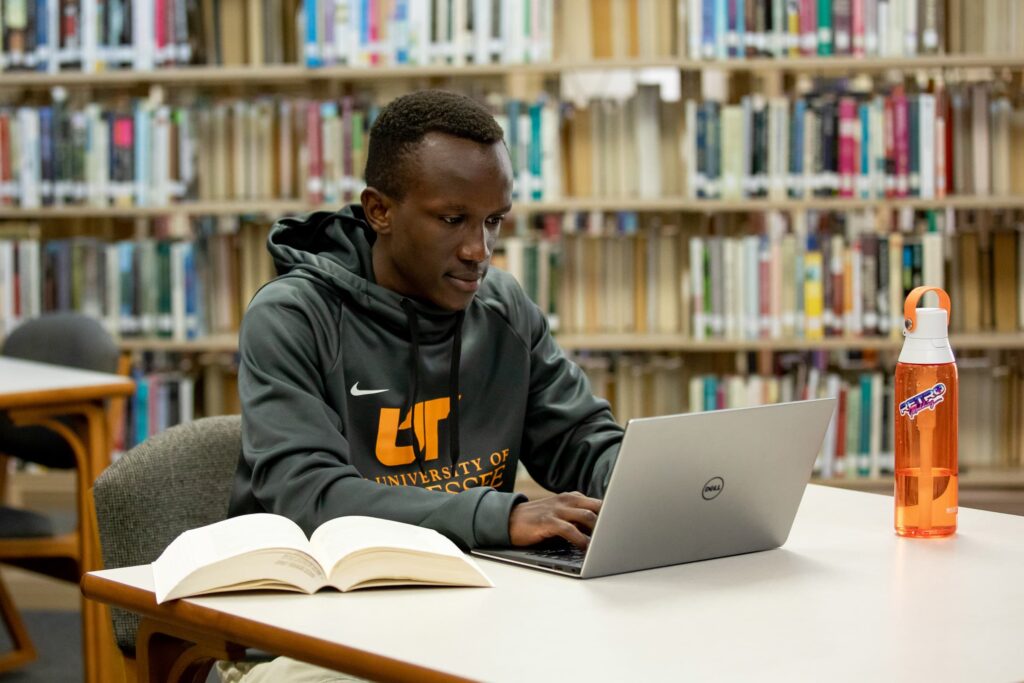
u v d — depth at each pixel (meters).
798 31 3.64
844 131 3.65
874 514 1.56
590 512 1.38
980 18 3.69
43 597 3.89
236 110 3.84
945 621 1.12
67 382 2.70
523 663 1.00
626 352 3.93
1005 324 3.76
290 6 3.82
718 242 3.67
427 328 1.69
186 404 3.85
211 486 1.75
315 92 3.90
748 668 0.99
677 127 3.75
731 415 1.27
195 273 3.83
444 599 1.18
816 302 3.68
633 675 0.97
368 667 1.03
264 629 1.10
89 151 3.84
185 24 3.79
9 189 3.87
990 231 3.77
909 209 4.11
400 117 1.59
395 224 1.61
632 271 3.79
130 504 1.67
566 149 3.76
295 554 1.20
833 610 1.15
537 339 1.85
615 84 4.94
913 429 1.43
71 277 3.87
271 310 1.61
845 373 3.80
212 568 1.18
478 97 3.78
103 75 3.79
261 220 4.04
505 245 3.77
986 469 3.75
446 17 3.68
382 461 1.67
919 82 4.06
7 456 3.09
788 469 1.35
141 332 3.85
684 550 1.32
